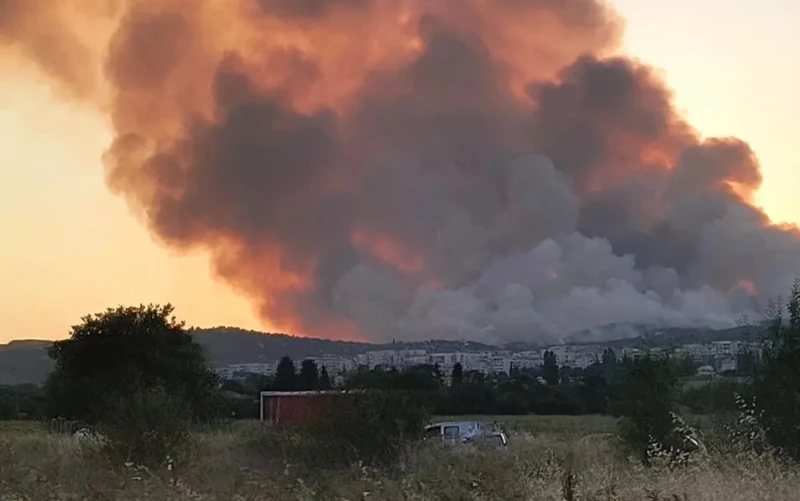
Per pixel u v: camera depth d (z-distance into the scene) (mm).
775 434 16844
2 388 59375
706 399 19562
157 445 18375
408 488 13727
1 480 14219
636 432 18953
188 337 48875
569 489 12203
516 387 56688
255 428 24828
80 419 41812
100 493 13234
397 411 21062
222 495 13570
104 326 46375
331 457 20047
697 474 12867
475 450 21219
